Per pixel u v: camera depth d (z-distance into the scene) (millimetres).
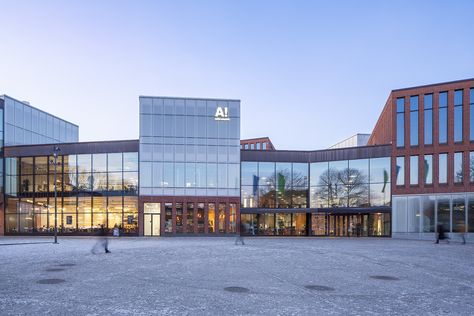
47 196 49688
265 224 49875
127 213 47906
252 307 9922
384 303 10609
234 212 48656
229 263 19062
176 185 48125
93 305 10031
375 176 47219
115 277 14531
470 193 41781
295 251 26297
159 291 11914
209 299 10812
